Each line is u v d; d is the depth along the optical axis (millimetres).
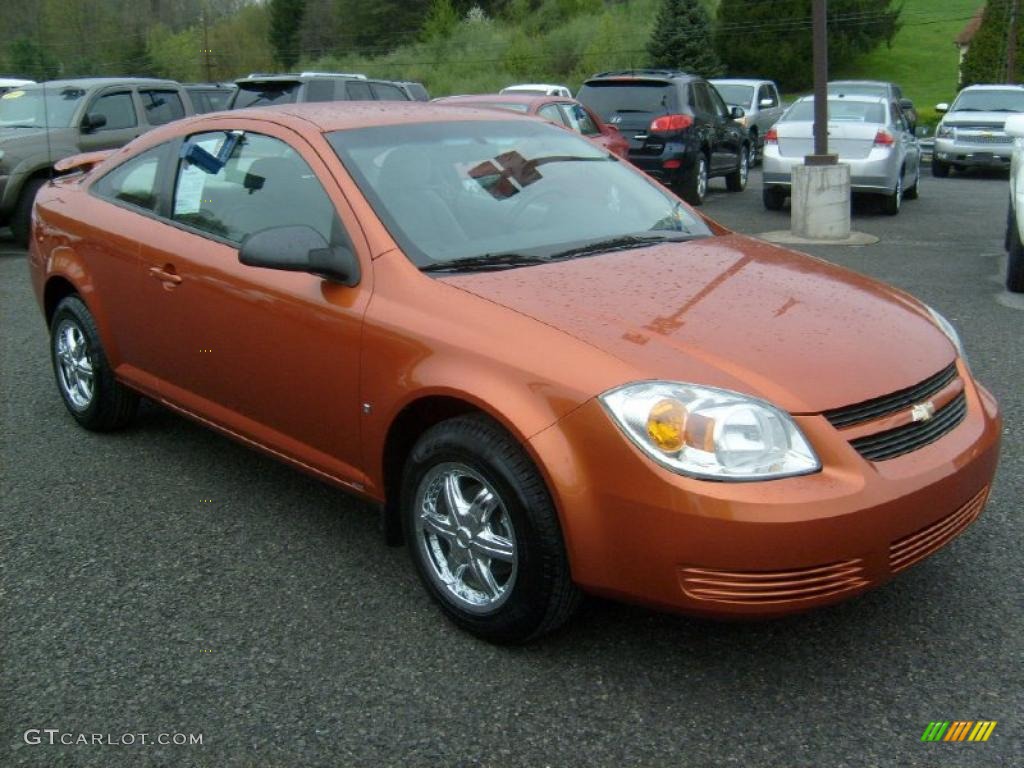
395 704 2986
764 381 2914
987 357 6324
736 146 16875
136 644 3312
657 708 2953
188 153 4539
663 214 4344
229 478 4668
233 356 4074
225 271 4051
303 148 3971
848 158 13328
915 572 3701
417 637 3338
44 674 3152
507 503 3047
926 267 9453
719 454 2775
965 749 2758
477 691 3043
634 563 2863
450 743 2812
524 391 3006
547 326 3111
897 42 70688
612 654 3225
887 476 2906
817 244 11023
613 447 2846
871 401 2994
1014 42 41938
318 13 71312
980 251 10406
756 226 12852
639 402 2842
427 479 3334
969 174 21656
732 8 56500
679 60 51562
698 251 3930
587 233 4000
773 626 3373
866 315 3410
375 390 3445
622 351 2980
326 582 3709
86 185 5145
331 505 4375
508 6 70125
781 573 2768
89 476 4699
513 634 3172
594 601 3520
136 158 4887
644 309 3256
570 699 3000
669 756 2750
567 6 66688
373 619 3451
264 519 4238
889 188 13258
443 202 3852
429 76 63875
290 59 70938
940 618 3402
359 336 3486
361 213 3674
